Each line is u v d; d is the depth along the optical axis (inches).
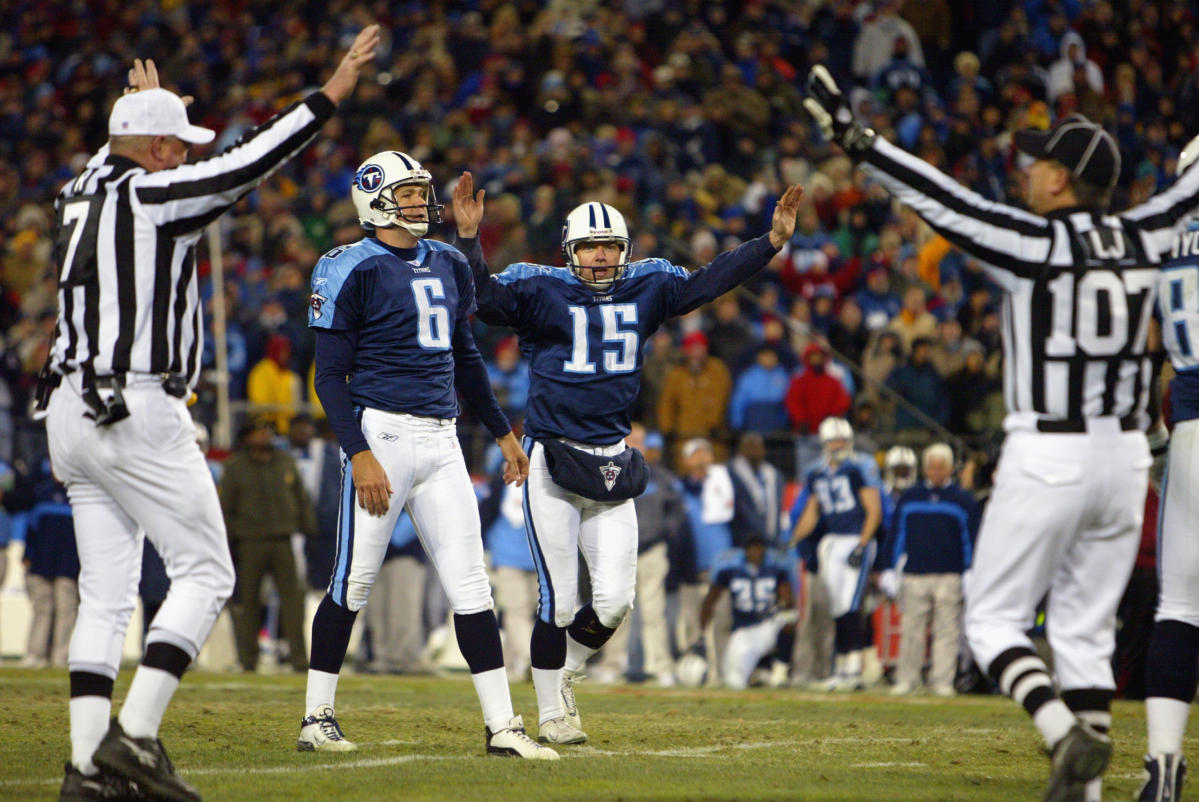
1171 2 2930.6
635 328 763.4
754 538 1560.0
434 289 717.9
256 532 1519.4
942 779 642.2
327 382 706.2
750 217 2164.1
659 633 1544.0
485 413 767.7
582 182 2020.2
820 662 1537.9
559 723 766.5
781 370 1806.1
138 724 539.8
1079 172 555.2
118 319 548.4
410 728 824.9
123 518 571.5
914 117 2524.6
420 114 2320.4
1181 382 619.5
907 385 1776.6
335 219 2009.1
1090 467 539.8
